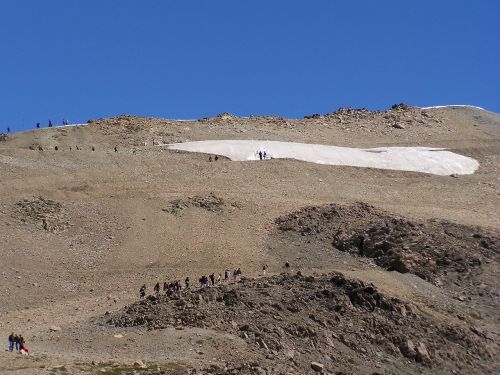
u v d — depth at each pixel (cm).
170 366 4619
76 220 8544
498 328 6419
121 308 6222
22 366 4584
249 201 9144
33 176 9819
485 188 10475
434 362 5634
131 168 10519
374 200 9669
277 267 7519
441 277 7231
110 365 4634
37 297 6950
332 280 6253
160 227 8475
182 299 5762
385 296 6138
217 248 7975
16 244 7881
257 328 5366
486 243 7812
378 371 5331
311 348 5347
